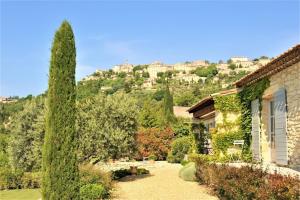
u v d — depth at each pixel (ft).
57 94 36.86
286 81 43.50
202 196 47.91
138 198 48.37
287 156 42.98
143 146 114.32
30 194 61.31
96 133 63.62
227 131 59.16
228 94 60.08
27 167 74.13
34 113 74.43
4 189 68.69
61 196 35.60
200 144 77.51
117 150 65.05
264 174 35.12
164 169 88.48
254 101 54.03
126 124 66.64
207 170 52.60
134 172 77.61
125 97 69.10
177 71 439.22
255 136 53.78
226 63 447.01
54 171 35.83
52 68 37.32
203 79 364.38
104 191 48.49
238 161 56.70
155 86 328.49
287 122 43.11
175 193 51.34
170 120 146.10
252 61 445.37
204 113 71.77
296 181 27.32
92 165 57.47
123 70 460.96
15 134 74.18
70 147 36.55
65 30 38.01
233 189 36.88
